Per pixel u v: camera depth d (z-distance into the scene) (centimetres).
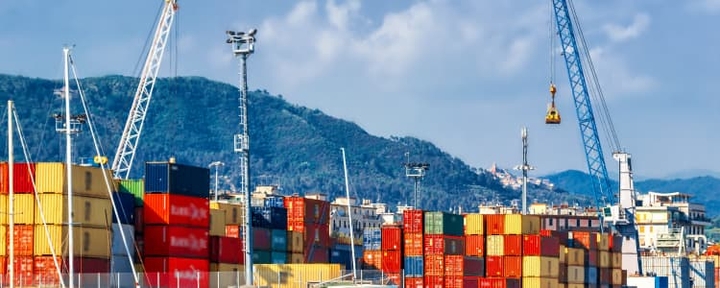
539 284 19188
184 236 14138
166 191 13950
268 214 16862
